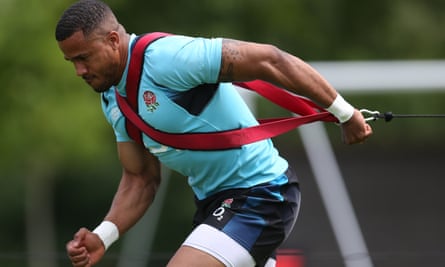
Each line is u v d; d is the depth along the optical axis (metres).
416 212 30.55
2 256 22.14
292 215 16.30
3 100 45.47
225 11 57.78
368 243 30.06
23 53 44.06
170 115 15.37
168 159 15.94
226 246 15.62
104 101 16.11
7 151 46.81
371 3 64.06
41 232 60.31
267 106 43.50
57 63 44.34
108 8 15.27
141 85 15.27
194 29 56.88
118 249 48.25
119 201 16.94
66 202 60.09
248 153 15.87
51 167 53.31
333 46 62.47
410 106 42.19
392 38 63.69
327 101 15.55
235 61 14.99
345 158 32.22
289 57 15.23
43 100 45.28
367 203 30.77
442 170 31.59
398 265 26.69
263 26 59.03
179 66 14.99
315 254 24.16
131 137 16.12
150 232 38.97
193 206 53.41
